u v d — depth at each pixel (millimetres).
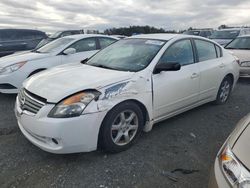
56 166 3137
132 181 2885
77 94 3039
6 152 3424
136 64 3846
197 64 4551
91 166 3148
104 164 3193
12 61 5863
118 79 3375
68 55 6605
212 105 5469
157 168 3139
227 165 1921
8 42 11953
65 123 2916
